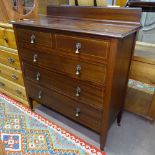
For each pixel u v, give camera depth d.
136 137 1.45
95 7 1.31
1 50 1.63
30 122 1.61
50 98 1.46
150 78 1.43
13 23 1.28
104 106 1.11
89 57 1.01
